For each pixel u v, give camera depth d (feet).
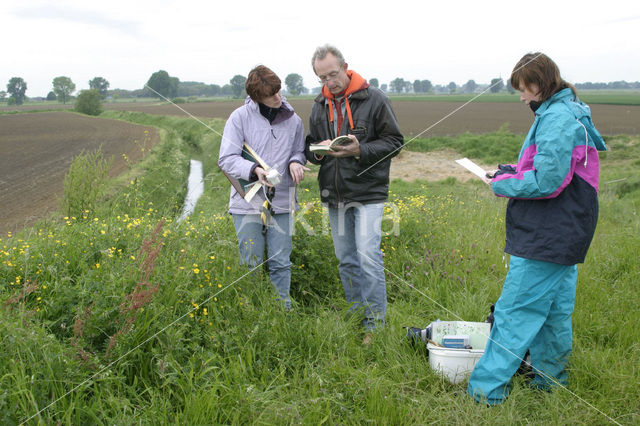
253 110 11.12
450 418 7.73
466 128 119.65
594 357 9.04
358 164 10.70
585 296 12.41
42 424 6.25
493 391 8.24
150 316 8.61
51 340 7.64
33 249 11.37
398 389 8.36
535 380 8.69
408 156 81.10
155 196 28.30
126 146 82.53
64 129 126.11
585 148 7.67
